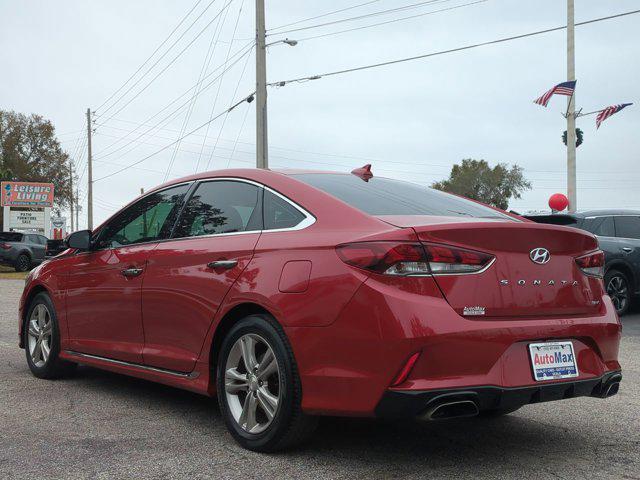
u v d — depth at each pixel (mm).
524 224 3439
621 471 3436
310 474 3318
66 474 3293
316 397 3365
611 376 3662
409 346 3090
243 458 3566
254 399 3709
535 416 4602
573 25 20375
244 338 3771
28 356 5844
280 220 3859
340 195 3828
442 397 3082
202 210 4430
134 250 4770
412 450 3756
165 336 4367
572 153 20906
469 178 96938
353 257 3311
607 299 3834
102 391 5230
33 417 4406
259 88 21250
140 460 3521
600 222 10992
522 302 3383
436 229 3236
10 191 40562
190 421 4332
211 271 4020
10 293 15570
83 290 5180
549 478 3316
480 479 3281
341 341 3277
